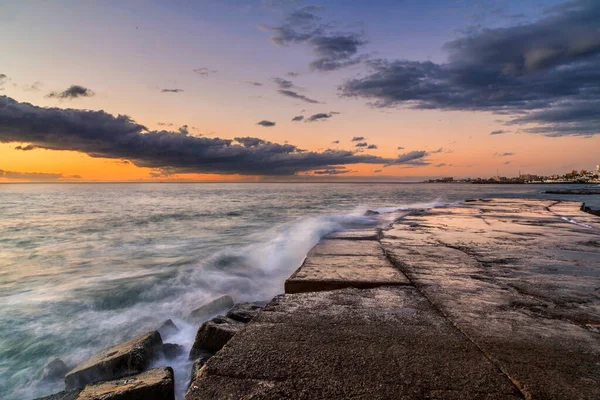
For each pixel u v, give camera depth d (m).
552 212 13.09
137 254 10.41
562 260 4.87
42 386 3.58
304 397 1.71
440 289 3.54
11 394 3.45
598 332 2.47
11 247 12.09
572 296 3.29
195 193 77.25
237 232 14.74
